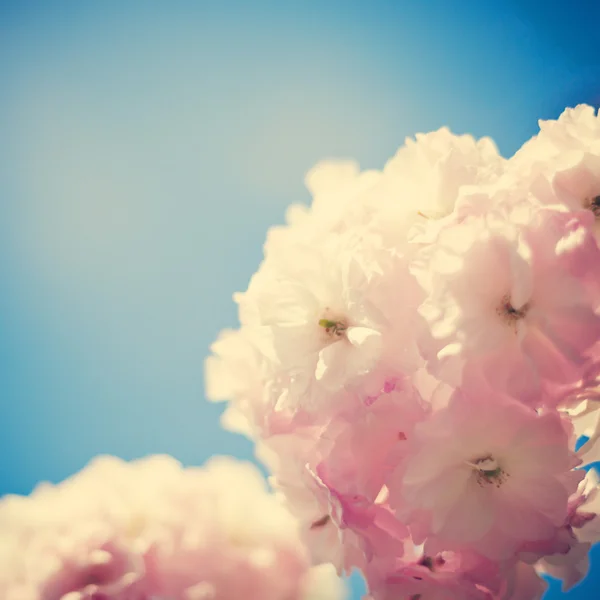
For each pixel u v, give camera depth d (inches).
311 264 18.9
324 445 18.6
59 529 18.5
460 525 18.5
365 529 18.5
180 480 19.1
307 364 18.8
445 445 18.3
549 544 18.5
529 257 18.1
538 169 18.7
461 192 18.6
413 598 18.6
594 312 18.0
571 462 18.5
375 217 19.2
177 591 18.2
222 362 19.6
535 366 18.0
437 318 18.3
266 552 18.6
